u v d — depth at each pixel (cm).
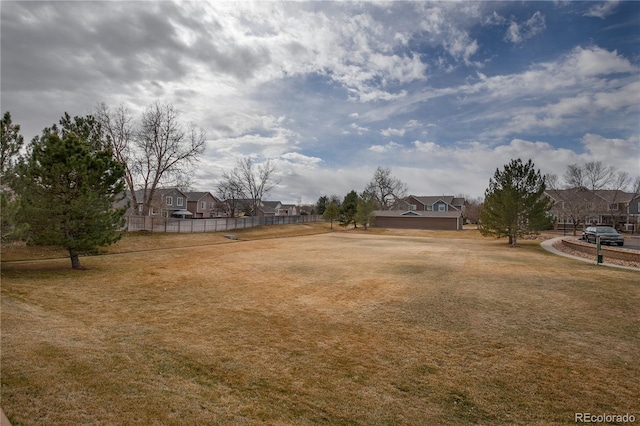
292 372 491
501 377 483
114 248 2253
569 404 418
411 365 519
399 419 384
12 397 382
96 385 423
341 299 916
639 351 573
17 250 1794
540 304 854
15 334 589
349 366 513
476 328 683
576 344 602
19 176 1240
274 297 941
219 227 3900
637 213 4875
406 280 1169
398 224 5734
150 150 3706
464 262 1619
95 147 2323
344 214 5322
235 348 573
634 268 1415
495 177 2656
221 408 391
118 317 739
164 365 496
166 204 5975
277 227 4722
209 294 977
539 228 2478
